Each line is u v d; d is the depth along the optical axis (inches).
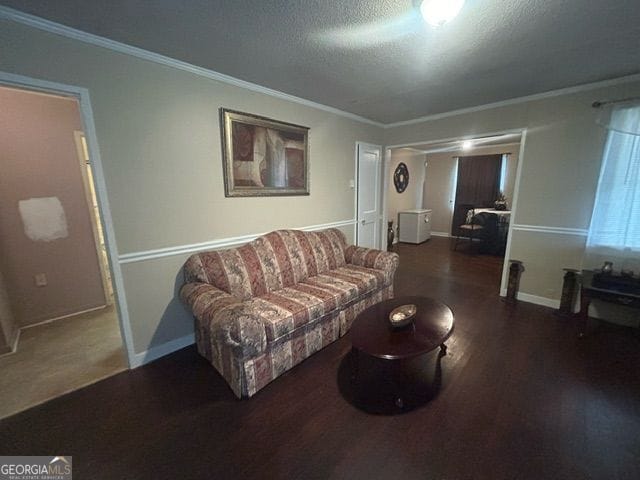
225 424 60.8
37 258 103.9
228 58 79.6
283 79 95.3
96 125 69.6
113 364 82.0
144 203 79.2
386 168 170.9
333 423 60.8
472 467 50.6
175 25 63.2
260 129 102.7
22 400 68.1
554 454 52.9
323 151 130.9
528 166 117.8
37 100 99.7
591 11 58.2
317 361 83.5
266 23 62.6
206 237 93.6
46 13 58.1
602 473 49.1
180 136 84.0
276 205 113.7
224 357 71.7
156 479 49.4
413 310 76.0
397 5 56.3
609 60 81.7
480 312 113.7
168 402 67.3
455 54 77.6
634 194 94.9
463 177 261.9
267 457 53.2
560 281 115.4
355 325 73.4
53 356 85.7
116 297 77.2
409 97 115.5
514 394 68.6
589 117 101.9
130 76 73.4
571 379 73.5
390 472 49.9
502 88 105.5
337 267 119.3
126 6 55.9
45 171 103.3
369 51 75.5
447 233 283.7
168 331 87.7
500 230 207.3
